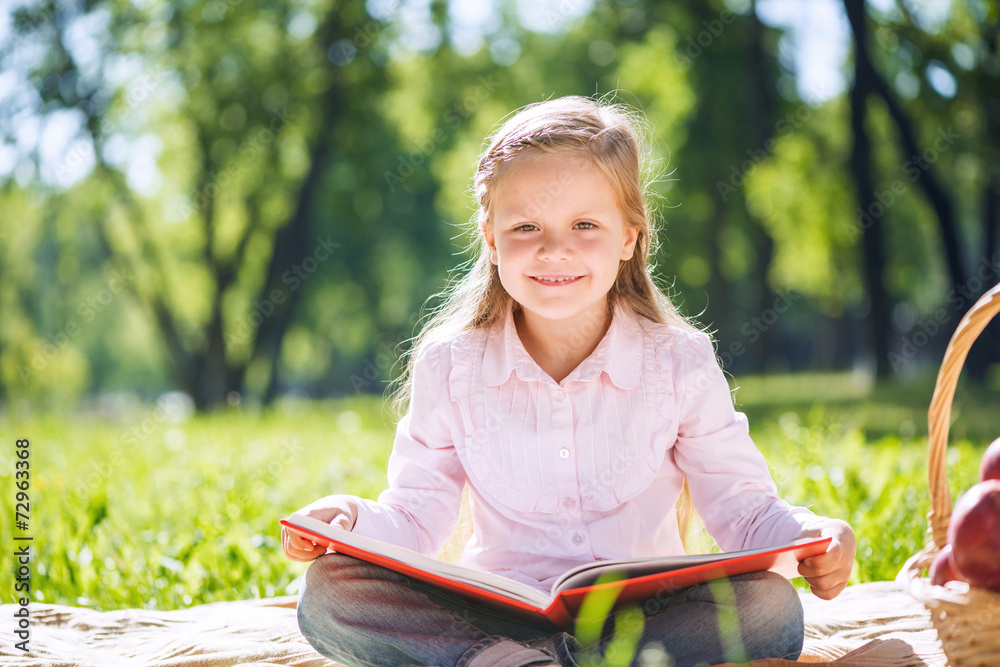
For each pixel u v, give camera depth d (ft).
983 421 25.84
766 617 5.76
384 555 5.43
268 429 32.45
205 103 53.06
